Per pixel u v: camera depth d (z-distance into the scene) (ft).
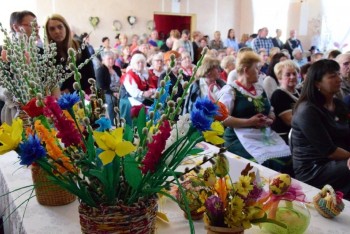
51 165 2.24
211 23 31.65
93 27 27.07
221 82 8.66
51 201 3.51
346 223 3.35
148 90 11.34
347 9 28.73
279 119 7.96
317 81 5.79
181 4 29.99
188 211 1.98
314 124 5.69
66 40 6.05
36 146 2.11
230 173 3.57
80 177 2.32
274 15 32.45
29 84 2.54
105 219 2.25
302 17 31.53
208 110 2.27
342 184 5.60
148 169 2.17
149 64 16.51
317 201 3.50
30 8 24.57
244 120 7.06
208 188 3.04
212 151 5.20
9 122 5.03
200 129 2.20
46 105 2.15
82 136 2.25
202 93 7.36
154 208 2.46
